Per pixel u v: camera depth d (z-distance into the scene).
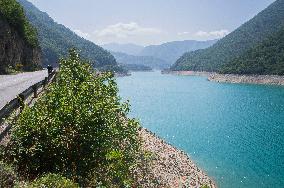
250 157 63.16
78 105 17.39
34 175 16.41
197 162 59.12
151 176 36.81
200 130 92.31
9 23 96.12
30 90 28.86
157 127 97.00
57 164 16.92
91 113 17.22
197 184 45.69
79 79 21.88
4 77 50.62
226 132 89.19
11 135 16.73
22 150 16.20
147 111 134.50
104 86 21.33
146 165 38.59
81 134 17.03
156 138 64.94
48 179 14.08
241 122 106.69
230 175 52.44
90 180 17.88
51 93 18.73
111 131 18.02
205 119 113.44
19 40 101.00
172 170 47.41
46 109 17.67
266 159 61.88
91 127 17.11
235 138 81.31
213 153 65.81
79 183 16.75
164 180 39.88
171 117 118.12
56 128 16.80
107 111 17.72
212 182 49.00
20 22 102.19
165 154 54.12
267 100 176.50
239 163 59.00
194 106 152.38
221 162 59.47
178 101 174.50
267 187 47.41
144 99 184.38
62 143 16.95
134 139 22.47
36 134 16.84
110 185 19.14
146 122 106.38
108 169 19.62
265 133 87.81
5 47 86.75
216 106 152.00
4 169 12.90
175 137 82.12
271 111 133.12
